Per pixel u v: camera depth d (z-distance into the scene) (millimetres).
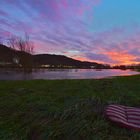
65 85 12555
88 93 9258
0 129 5430
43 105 7164
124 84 12375
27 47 47812
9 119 6090
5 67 46281
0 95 9305
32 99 8297
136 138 4676
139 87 11273
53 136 4906
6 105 7477
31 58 47531
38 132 5172
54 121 5727
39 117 6031
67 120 5754
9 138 4949
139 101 7988
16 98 8609
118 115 5566
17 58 47188
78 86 11797
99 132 5012
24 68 45750
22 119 6066
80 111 6289
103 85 11773
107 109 5992
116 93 9234
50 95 9133
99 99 7824
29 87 11883
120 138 4742
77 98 8062
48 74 35812
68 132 4992
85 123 5414
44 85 12820
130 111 5938
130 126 5059
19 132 5250
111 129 5188
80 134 4891
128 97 8492
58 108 6637
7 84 13688
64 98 8359
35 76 29797
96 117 5945
